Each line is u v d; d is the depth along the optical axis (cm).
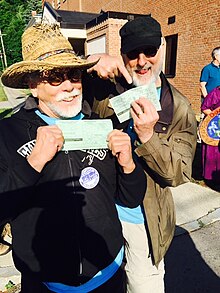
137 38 167
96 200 149
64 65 131
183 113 173
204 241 330
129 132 179
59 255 147
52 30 144
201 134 441
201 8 995
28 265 150
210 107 435
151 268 205
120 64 177
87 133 137
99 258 155
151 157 152
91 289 158
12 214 134
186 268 291
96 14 2048
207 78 580
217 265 294
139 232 198
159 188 185
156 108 153
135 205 159
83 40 1919
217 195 433
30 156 129
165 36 1227
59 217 143
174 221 206
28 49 143
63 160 143
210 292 262
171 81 1205
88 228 148
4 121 148
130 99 152
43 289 161
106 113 186
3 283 274
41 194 142
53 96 140
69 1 2914
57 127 131
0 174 134
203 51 1016
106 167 153
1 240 273
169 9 1178
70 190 144
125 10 1625
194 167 542
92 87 187
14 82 154
